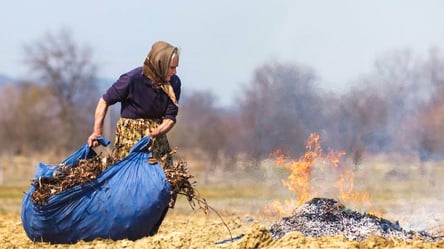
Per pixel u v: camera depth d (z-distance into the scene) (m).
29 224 23.59
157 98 23.70
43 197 23.06
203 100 125.62
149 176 23.02
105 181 23.06
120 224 23.06
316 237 22.84
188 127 125.50
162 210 23.28
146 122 23.80
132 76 23.62
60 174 23.44
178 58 23.67
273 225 24.25
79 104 162.12
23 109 159.62
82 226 23.17
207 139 118.69
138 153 23.36
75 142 158.38
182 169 23.45
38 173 23.67
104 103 23.78
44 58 162.00
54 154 153.88
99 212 23.00
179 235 23.91
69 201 23.05
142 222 23.11
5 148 155.50
